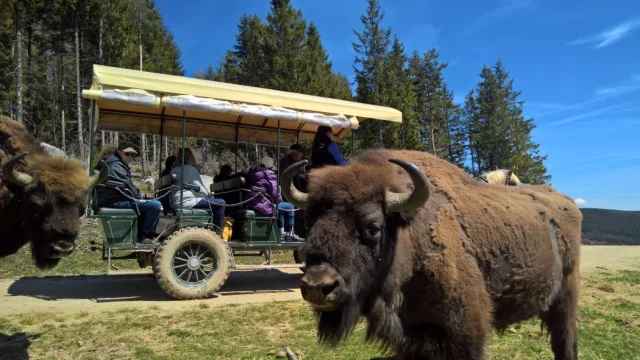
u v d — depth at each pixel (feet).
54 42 109.70
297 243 27.35
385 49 125.39
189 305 22.65
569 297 13.35
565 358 13.32
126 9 116.57
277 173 27.55
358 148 105.40
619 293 25.98
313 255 8.57
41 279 30.19
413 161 11.79
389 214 9.45
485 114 177.58
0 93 94.02
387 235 9.43
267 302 23.43
